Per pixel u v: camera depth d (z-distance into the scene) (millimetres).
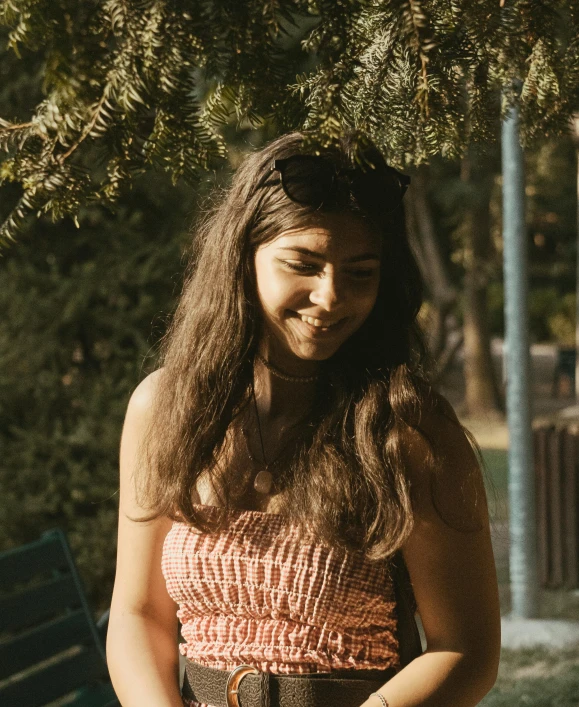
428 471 1651
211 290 1802
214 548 1705
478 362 17844
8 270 5727
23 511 5555
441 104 1494
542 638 5625
